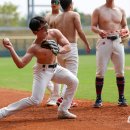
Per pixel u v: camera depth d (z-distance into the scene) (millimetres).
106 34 19484
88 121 16438
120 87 20125
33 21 15656
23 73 41344
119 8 20078
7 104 21750
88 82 32156
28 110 19031
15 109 16078
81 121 16453
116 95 24812
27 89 28859
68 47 16328
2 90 27922
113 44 19688
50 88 20484
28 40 69312
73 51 19375
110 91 26641
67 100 16797
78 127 15336
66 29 19422
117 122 16250
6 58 65688
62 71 16453
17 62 15508
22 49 68375
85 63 53531
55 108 19672
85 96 24500
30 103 16047
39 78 16062
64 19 19469
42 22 15688
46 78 16094
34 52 15852
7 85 31672
